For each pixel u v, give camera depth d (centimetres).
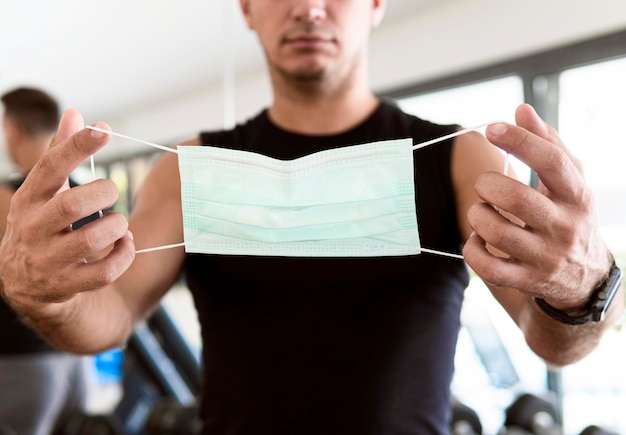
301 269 100
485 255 71
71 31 425
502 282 71
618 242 294
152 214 109
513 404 274
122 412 391
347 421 94
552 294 74
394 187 79
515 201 66
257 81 555
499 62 348
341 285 98
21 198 72
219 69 534
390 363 96
